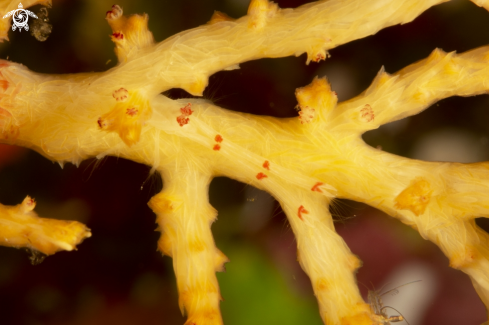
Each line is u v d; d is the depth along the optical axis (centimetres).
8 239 11
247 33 10
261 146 11
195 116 11
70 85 11
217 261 11
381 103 11
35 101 11
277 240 11
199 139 11
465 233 11
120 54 11
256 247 11
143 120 10
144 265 11
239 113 11
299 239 11
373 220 11
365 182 11
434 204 11
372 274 11
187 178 11
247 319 11
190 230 11
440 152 11
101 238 11
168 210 11
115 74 11
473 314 11
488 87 11
